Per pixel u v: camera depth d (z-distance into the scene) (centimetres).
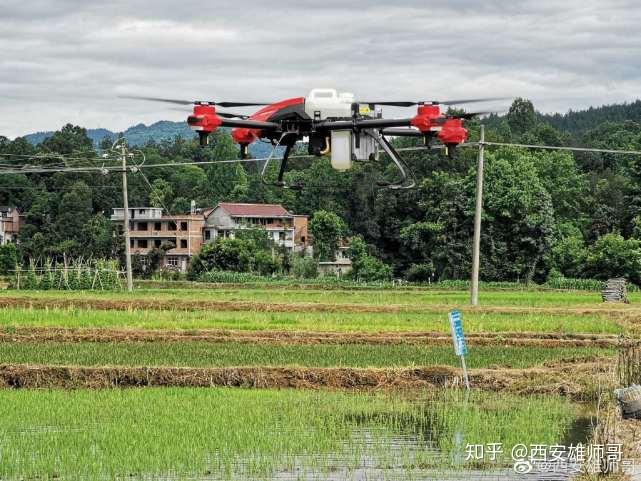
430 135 2225
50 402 2878
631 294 7775
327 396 3055
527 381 3206
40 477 2142
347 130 2250
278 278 9362
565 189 11331
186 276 10006
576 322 4731
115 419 2666
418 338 4094
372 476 2192
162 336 4084
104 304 5500
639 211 10738
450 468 2259
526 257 9550
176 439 2444
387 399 3022
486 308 5428
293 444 2430
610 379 3108
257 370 3278
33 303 5503
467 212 9500
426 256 10556
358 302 5975
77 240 11550
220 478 2159
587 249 9738
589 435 2575
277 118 2267
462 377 3253
